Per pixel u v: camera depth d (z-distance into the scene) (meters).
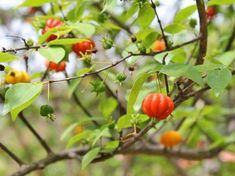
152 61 0.84
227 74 0.60
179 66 0.60
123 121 0.69
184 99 0.68
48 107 0.67
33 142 1.86
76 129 0.93
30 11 1.08
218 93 0.59
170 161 1.31
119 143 0.74
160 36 0.71
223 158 1.20
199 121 0.93
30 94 0.60
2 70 0.67
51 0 0.73
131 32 0.82
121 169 1.54
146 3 0.68
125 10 0.80
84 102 1.25
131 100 0.64
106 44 0.71
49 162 0.82
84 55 0.68
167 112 0.63
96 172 1.86
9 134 2.02
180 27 0.73
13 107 0.59
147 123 0.74
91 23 0.74
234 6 1.07
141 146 0.89
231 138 0.94
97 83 0.70
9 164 1.84
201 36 0.70
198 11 0.68
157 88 0.71
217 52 0.86
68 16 0.76
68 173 1.42
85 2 0.81
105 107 0.83
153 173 1.62
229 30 1.07
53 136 1.65
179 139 0.89
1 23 1.38
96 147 0.77
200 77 0.59
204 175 1.29
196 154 0.94
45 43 0.68
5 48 0.64
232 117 1.16
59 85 1.32
